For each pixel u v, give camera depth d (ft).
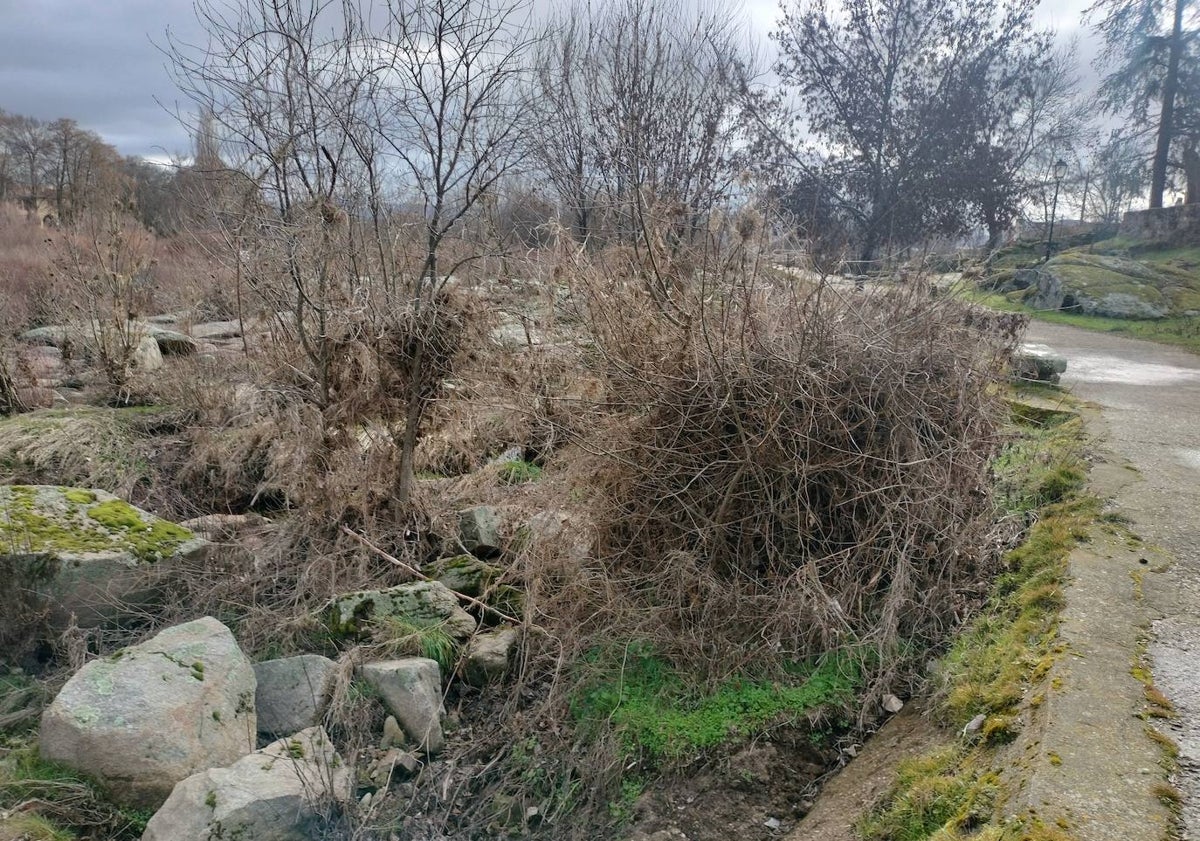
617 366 17.29
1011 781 9.68
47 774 12.04
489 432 23.68
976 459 18.02
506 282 21.31
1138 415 25.20
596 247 21.38
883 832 10.82
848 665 15.10
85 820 11.65
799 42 71.46
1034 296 58.95
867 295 18.65
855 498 16.48
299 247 19.56
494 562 19.24
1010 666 12.55
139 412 26.32
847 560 16.35
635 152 30.12
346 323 19.83
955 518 16.99
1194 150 79.51
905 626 15.88
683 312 17.02
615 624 16.24
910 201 67.15
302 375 20.68
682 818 13.05
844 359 17.10
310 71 19.99
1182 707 10.50
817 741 14.01
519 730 14.99
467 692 16.01
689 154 35.86
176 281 36.50
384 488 20.21
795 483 16.88
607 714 14.83
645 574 17.10
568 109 33.19
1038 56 71.10
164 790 12.09
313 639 16.53
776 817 12.88
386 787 13.53
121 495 21.58
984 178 68.23
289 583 18.76
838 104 70.85
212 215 21.77
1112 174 83.56
